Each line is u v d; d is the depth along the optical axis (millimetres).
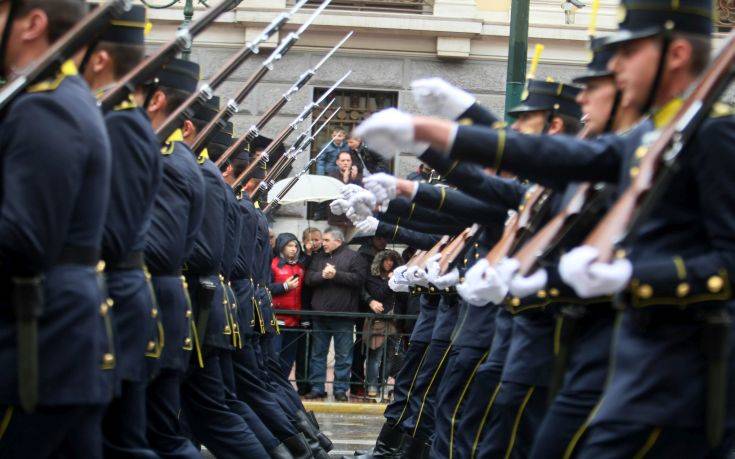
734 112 8906
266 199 28938
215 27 40781
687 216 9078
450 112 13086
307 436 22547
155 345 13133
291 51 41250
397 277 22688
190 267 16516
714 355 8883
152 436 14695
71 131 9633
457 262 17672
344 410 31000
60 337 9797
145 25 12492
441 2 41531
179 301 14469
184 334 14633
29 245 9391
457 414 17547
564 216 10852
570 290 10695
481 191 13984
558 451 10883
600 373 10672
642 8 9586
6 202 9445
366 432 27531
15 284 9539
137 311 12359
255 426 18875
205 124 18281
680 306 8938
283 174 28906
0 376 9586
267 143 26656
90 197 9898
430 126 9047
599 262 8617
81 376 9867
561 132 15805
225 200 17000
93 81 12094
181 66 15062
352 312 30859
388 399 31406
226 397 18797
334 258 30875
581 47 41000
